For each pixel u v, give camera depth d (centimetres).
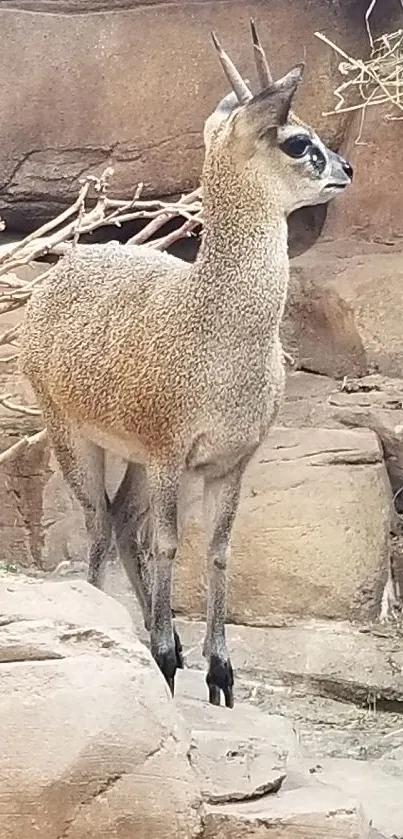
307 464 523
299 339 659
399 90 606
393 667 459
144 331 336
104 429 354
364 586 502
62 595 324
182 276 337
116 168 686
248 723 351
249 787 300
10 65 667
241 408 335
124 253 364
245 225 327
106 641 293
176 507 346
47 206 690
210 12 681
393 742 409
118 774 269
